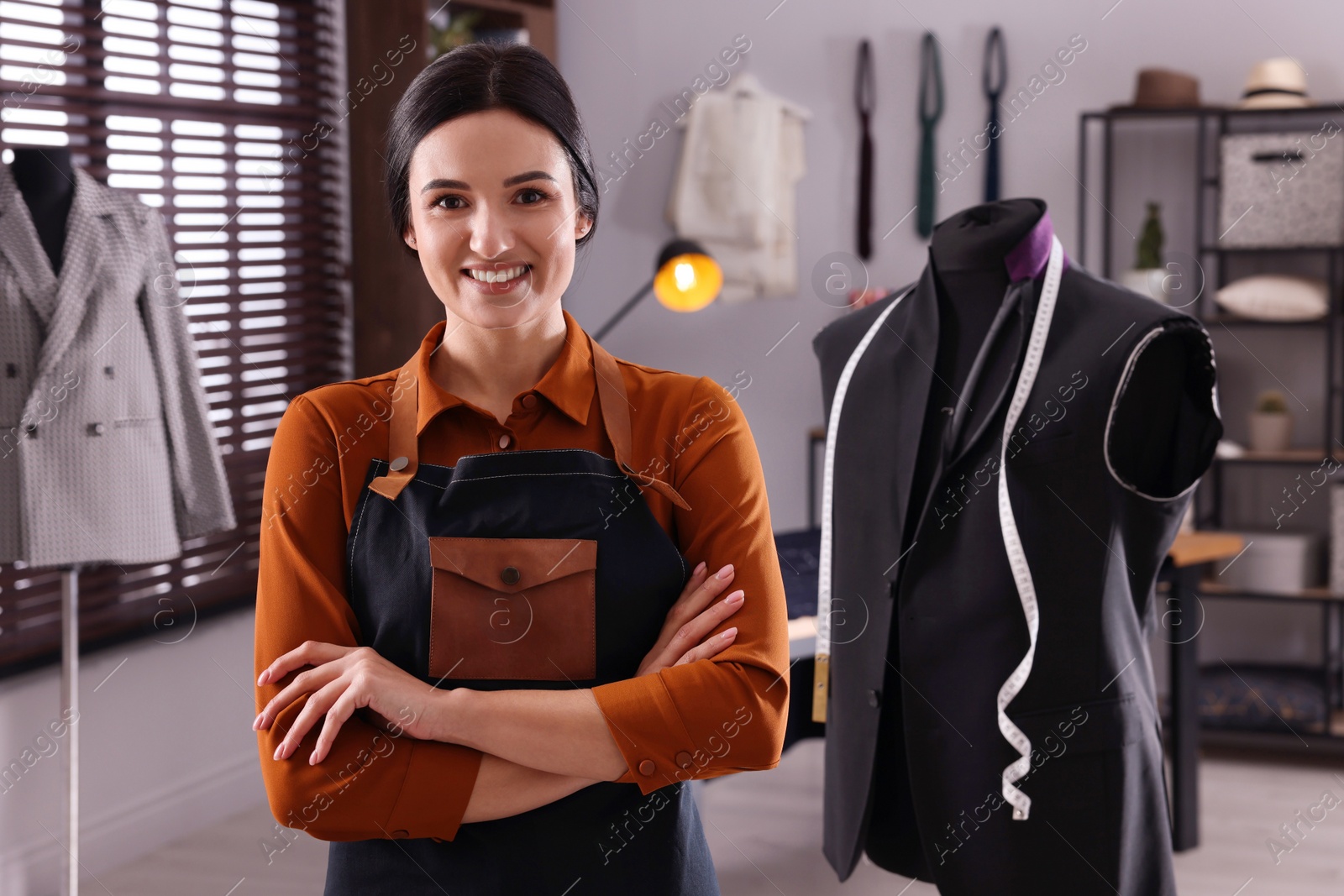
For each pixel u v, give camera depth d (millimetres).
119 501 2250
